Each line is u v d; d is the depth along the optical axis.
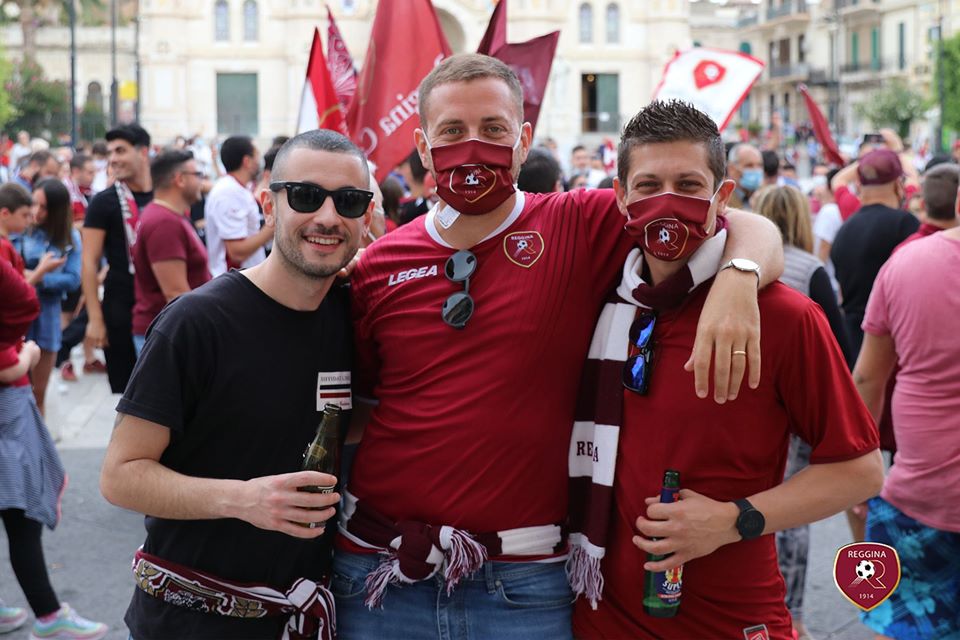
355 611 2.98
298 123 6.34
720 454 2.71
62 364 11.37
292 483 2.64
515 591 2.85
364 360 3.08
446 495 2.81
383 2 6.32
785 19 58.28
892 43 52.09
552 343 2.84
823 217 9.52
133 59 57.97
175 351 2.79
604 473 2.83
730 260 2.63
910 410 3.91
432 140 2.88
